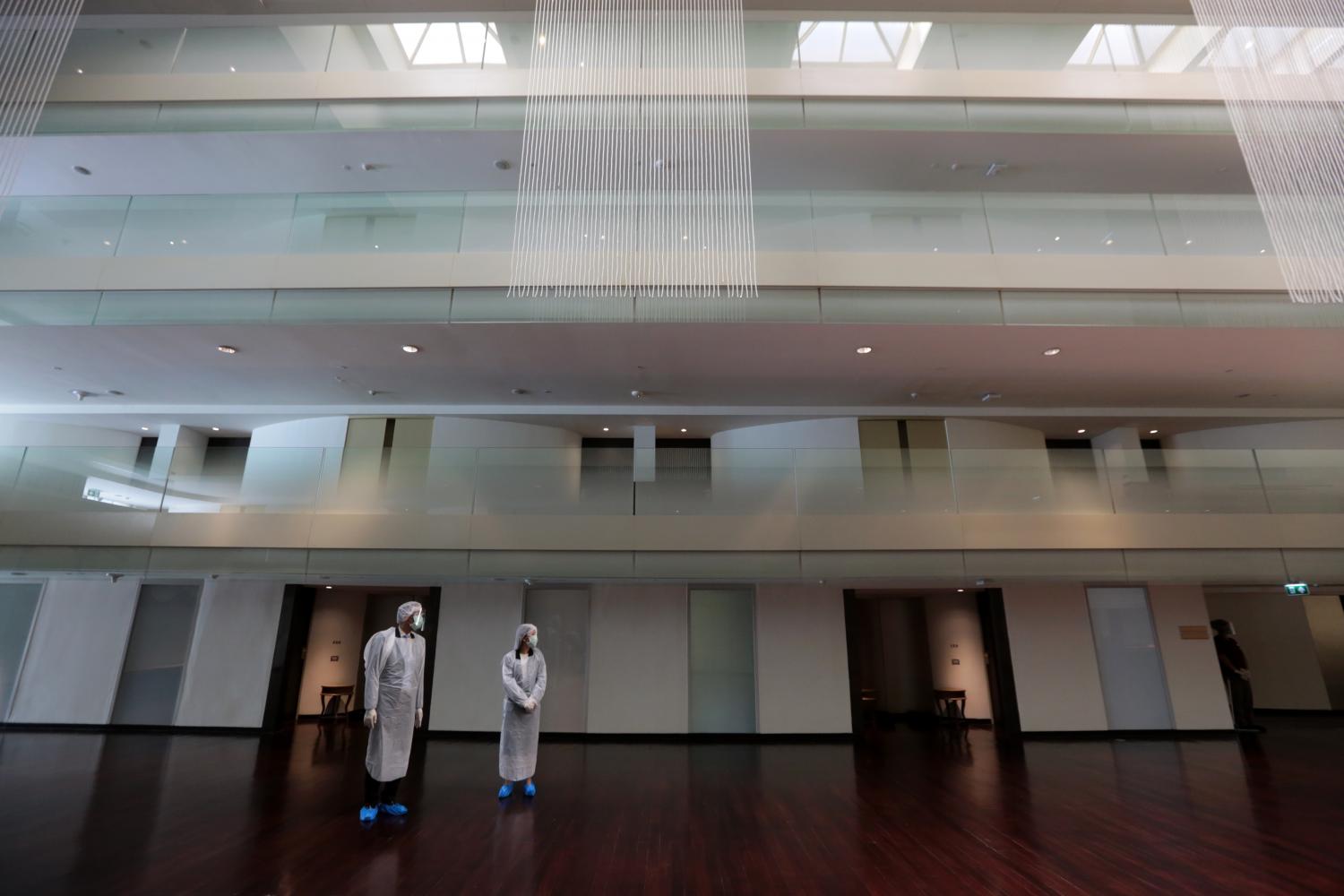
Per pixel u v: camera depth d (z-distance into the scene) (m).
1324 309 7.14
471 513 8.12
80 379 8.66
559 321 7.05
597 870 3.79
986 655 9.73
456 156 7.50
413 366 8.27
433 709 8.80
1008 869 3.81
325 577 8.10
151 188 7.86
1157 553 8.05
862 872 3.78
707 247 5.27
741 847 4.23
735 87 5.54
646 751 7.83
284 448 8.35
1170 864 3.88
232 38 7.88
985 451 8.35
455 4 7.49
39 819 4.69
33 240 7.40
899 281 7.19
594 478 8.27
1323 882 3.58
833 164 7.68
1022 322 7.14
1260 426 10.15
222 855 3.99
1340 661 11.56
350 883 3.56
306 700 10.48
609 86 5.56
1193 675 9.12
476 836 4.42
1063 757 7.41
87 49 7.70
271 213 7.62
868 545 8.01
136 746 7.73
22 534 7.93
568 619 9.12
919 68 7.72
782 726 8.68
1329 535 8.09
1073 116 7.32
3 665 9.15
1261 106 5.42
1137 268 7.28
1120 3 7.63
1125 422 10.16
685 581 8.07
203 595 9.46
